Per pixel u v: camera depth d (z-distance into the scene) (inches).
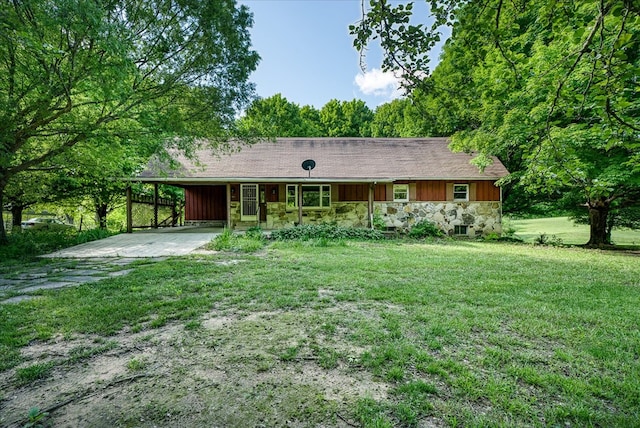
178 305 143.2
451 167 533.3
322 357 96.0
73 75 230.5
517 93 302.2
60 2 176.6
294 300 152.3
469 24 95.3
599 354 98.7
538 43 257.6
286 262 251.0
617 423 68.0
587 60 86.3
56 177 446.9
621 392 79.0
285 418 69.2
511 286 180.9
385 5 92.2
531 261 269.0
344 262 251.8
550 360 95.5
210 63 299.3
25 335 111.6
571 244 460.8
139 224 743.7
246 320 127.6
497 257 289.7
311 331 116.3
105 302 148.0
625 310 140.6
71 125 299.3
